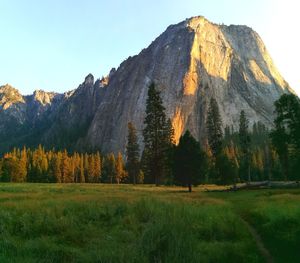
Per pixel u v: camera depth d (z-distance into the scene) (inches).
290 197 1457.9
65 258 552.7
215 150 3821.4
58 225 743.7
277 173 4136.3
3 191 1932.8
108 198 1268.5
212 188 3043.8
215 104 3890.3
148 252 532.4
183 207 973.2
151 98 3240.7
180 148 2785.4
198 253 557.3
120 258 519.2
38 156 6294.3
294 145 2559.1
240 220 995.3
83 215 885.2
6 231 671.8
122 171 5669.3
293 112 2487.7
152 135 3208.7
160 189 2733.8
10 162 5595.5
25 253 547.5
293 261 578.2
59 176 5846.5
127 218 851.4
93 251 553.3
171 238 556.1
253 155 4854.8
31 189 2166.6
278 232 783.7
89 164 6254.9
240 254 616.7
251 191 2250.2
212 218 907.4
